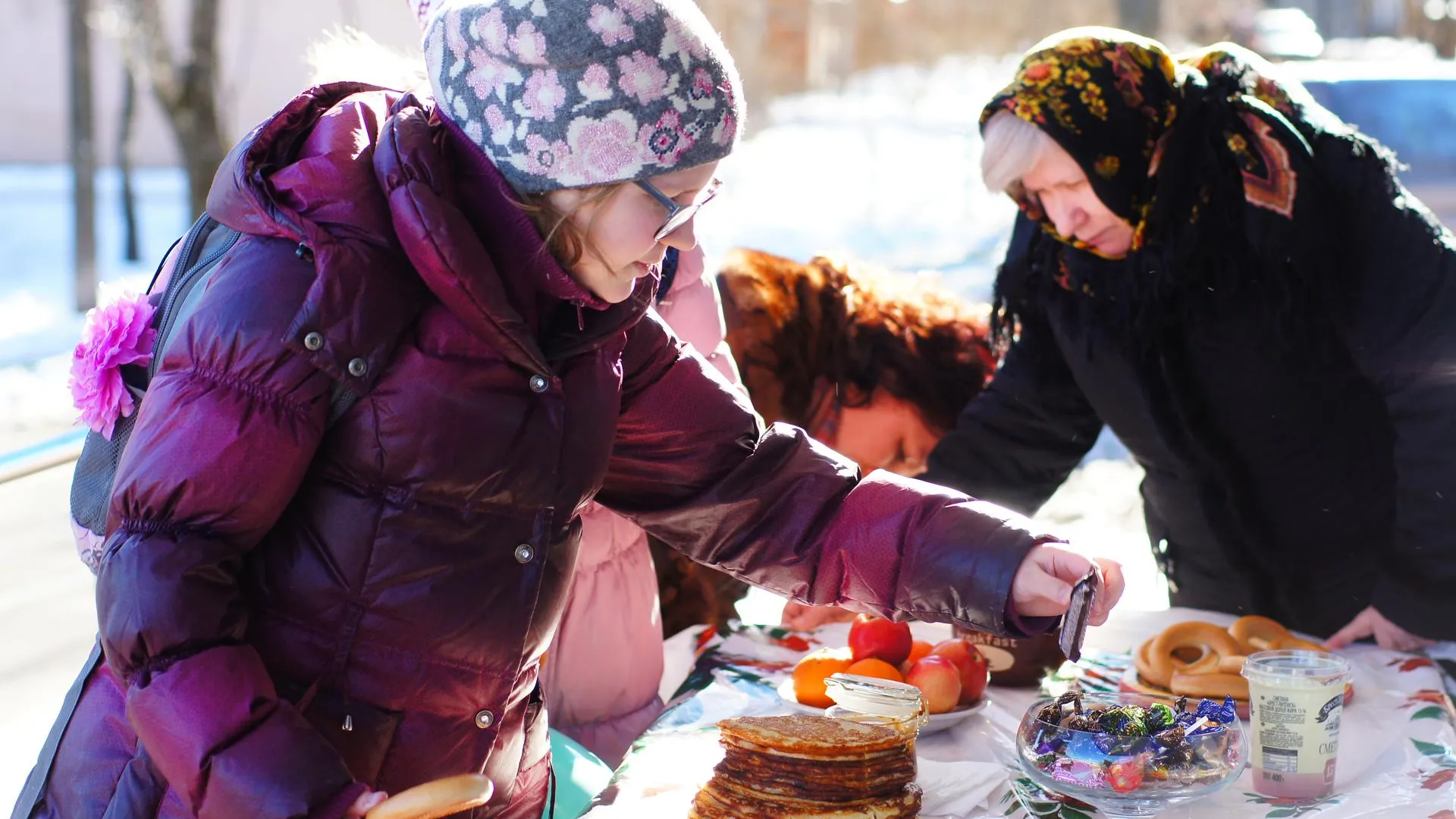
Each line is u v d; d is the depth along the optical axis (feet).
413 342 4.41
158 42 27.84
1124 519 15.21
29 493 15.40
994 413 8.40
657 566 8.49
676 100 4.34
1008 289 8.19
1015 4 68.39
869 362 8.36
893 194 35.83
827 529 5.35
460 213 4.28
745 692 6.44
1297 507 7.77
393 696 4.51
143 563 4.05
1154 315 7.52
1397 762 5.39
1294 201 7.25
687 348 5.45
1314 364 7.46
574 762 6.07
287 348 4.14
